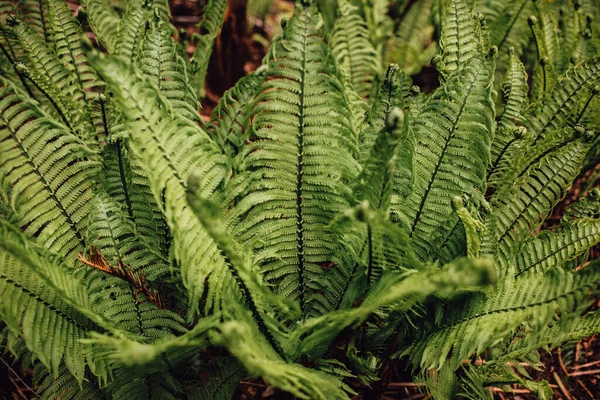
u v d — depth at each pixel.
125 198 1.11
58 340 1.00
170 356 1.04
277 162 1.09
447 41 1.29
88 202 1.12
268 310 1.11
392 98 1.11
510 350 1.14
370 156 0.96
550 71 1.42
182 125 1.01
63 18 1.26
